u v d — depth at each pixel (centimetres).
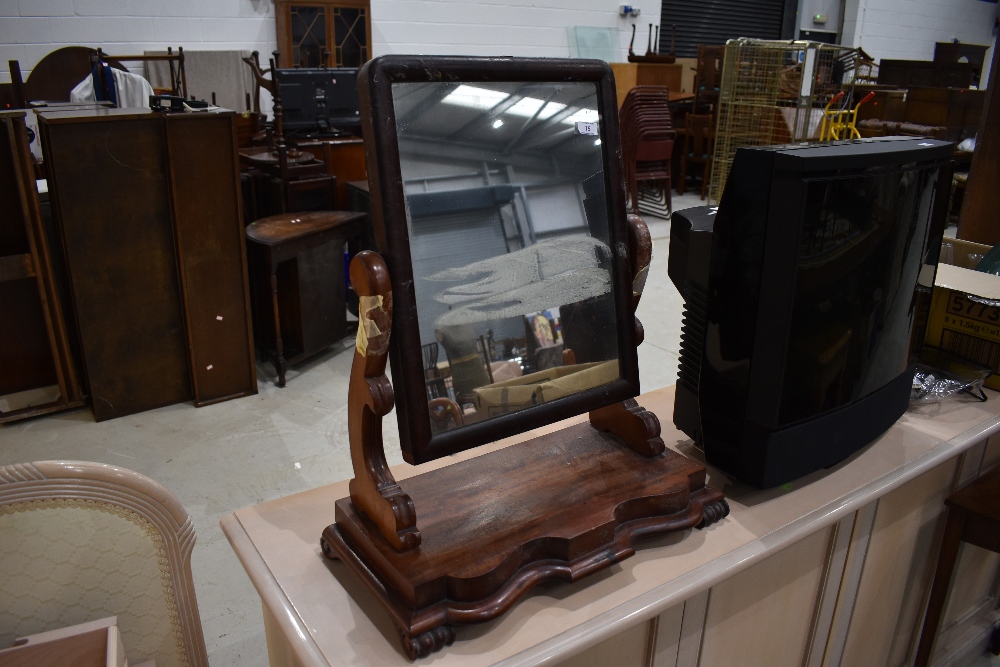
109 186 246
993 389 154
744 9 793
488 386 89
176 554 101
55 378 275
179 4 444
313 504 109
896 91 651
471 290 87
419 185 83
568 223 95
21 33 411
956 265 189
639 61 639
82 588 97
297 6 441
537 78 89
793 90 564
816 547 121
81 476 93
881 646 153
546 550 88
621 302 100
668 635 102
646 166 579
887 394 125
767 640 122
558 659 81
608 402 101
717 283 108
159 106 259
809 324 104
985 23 1017
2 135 240
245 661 165
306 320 308
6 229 250
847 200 102
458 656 80
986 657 183
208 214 262
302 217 318
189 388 285
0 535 91
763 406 106
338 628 84
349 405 88
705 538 102
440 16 554
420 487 98
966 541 141
